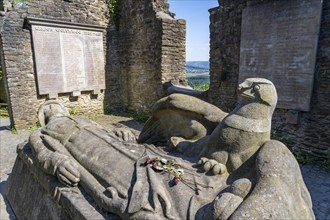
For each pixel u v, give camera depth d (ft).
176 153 7.34
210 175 5.64
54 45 24.67
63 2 25.46
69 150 7.57
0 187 11.98
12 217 9.36
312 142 16.25
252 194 4.29
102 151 6.91
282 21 16.49
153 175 5.54
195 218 4.55
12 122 23.62
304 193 4.89
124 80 31.68
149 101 28.37
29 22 22.67
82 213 5.57
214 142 6.08
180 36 26.45
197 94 23.62
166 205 4.82
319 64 15.33
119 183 5.79
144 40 27.50
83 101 28.35
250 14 18.39
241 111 5.77
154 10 25.64
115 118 28.55
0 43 22.45
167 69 26.13
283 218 3.96
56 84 25.39
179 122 7.91
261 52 18.06
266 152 4.96
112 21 30.40
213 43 22.09
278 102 17.51
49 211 7.19
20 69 23.11
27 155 8.83
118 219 5.34
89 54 27.66
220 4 20.97
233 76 20.75
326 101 15.30
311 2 14.94
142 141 8.93
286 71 16.76
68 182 6.47
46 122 10.02
